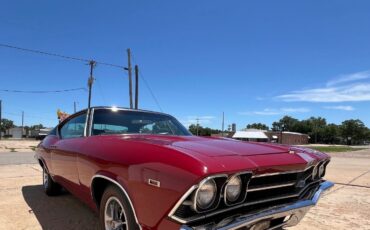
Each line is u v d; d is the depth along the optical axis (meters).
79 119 4.59
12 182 7.22
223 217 2.49
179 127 4.67
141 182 2.65
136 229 2.78
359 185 7.93
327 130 149.88
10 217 4.61
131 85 26.03
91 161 3.45
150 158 2.69
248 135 74.12
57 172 4.79
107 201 3.18
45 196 5.81
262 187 2.76
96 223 4.38
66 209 5.00
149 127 4.41
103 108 4.41
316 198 3.24
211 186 2.41
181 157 2.53
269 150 3.19
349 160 18.33
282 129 157.88
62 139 4.84
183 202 2.36
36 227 4.21
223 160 2.55
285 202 2.98
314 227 4.48
